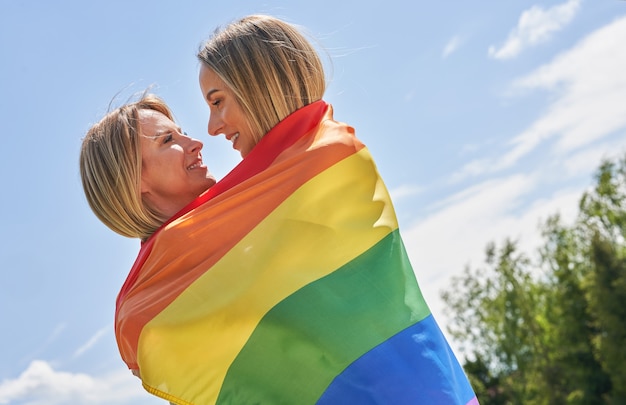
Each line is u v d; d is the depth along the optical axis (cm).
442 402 255
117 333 273
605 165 4094
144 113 297
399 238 277
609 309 3678
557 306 3988
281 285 261
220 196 276
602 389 3831
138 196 290
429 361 260
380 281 266
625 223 4056
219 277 263
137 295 271
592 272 3762
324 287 261
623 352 3634
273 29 290
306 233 266
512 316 4119
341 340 257
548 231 4106
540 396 4019
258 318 259
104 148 289
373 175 278
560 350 3944
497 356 4288
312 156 274
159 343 260
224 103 290
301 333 257
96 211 296
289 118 285
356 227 270
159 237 273
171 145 296
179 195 296
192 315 260
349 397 252
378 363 255
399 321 263
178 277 269
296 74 288
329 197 271
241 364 257
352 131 285
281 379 255
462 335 4300
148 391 261
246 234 268
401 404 252
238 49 286
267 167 281
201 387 258
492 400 4216
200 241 270
